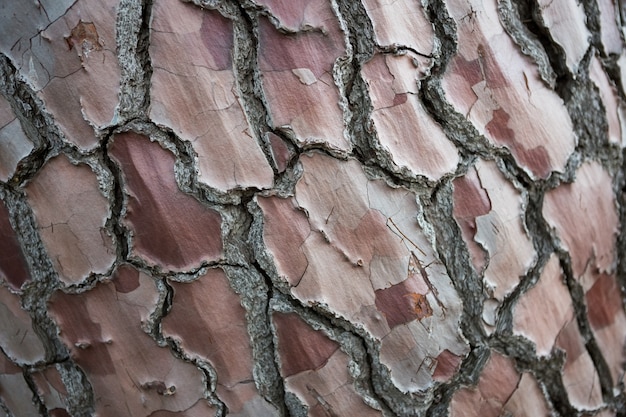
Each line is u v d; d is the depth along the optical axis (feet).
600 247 1.59
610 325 1.62
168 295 1.44
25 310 1.47
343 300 1.45
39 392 1.52
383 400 1.48
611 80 1.61
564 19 1.54
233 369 1.46
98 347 1.47
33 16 1.40
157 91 1.40
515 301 1.51
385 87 1.44
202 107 1.41
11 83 1.41
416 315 1.47
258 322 1.45
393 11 1.44
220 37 1.41
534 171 1.52
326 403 1.47
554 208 1.54
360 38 1.43
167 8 1.40
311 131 1.42
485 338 1.50
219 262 1.43
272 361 1.46
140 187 1.42
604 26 1.59
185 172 1.42
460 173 1.47
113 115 1.40
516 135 1.50
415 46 1.45
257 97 1.42
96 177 1.42
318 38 1.42
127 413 1.49
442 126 1.47
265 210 1.43
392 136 1.44
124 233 1.43
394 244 1.45
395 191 1.45
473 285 1.49
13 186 1.43
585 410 1.59
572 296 1.57
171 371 1.47
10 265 1.46
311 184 1.43
